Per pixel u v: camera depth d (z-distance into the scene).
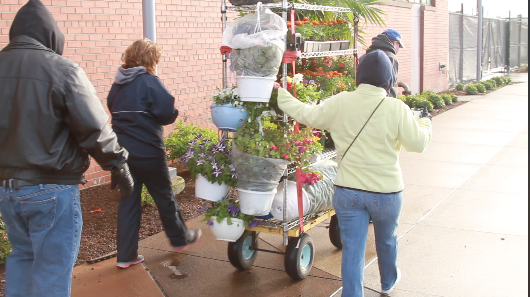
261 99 3.65
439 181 7.16
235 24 3.77
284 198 3.84
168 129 7.55
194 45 7.88
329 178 4.41
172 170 6.15
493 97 16.53
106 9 6.60
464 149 9.14
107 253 4.71
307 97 4.00
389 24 13.72
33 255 3.02
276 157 3.62
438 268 4.44
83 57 6.37
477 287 4.09
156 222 5.50
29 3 2.97
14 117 2.78
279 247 4.91
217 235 3.97
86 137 2.86
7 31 5.62
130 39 6.98
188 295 3.98
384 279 3.87
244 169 3.66
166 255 4.73
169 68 7.48
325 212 4.47
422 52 15.77
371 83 3.36
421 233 5.23
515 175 7.43
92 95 2.90
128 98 4.05
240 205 3.81
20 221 2.91
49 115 2.78
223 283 4.19
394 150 3.37
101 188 6.59
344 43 4.89
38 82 2.79
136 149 4.07
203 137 4.46
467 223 5.51
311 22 4.71
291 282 4.20
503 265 4.48
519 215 5.74
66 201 2.87
